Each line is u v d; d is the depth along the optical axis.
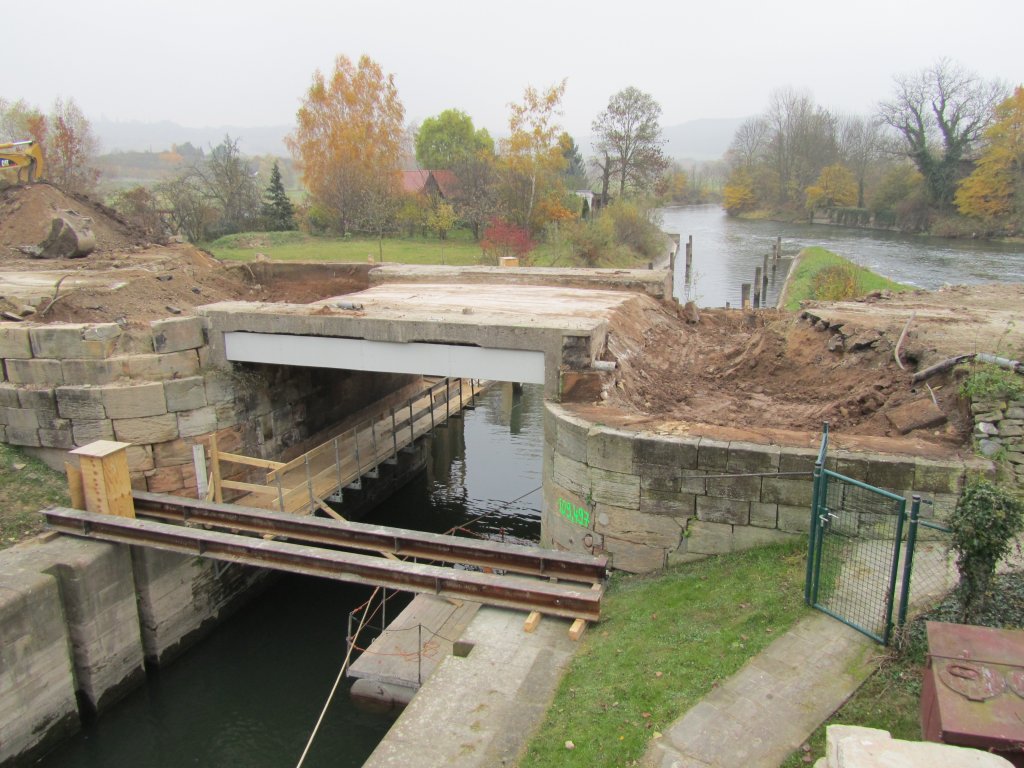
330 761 11.23
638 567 11.17
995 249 56.88
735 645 8.37
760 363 15.62
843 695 7.32
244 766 11.54
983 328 13.55
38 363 14.20
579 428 11.27
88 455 12.87
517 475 22.55
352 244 47.59
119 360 14.10
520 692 8.52
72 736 12.00
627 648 8.99
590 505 11.35
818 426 12.03
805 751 6.77
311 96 51.06
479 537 18.53
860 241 66.19
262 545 11.76
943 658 5.98
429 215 51.59
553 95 46.22
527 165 47.34
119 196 54.97
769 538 10.27
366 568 11.13
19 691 10.98
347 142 50.91
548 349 12.73
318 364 14.62
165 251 24.38
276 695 13.09
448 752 7.61
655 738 7.20
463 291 18.41
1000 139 62.94
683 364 16.42
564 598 9.96
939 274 42.84
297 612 15.59
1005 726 5.27
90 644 12.20
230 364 15.23
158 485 14.57
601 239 47.81
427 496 21.05
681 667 8.23
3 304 15.86
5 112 54.53
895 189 77.69
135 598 13.13
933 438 10.60
